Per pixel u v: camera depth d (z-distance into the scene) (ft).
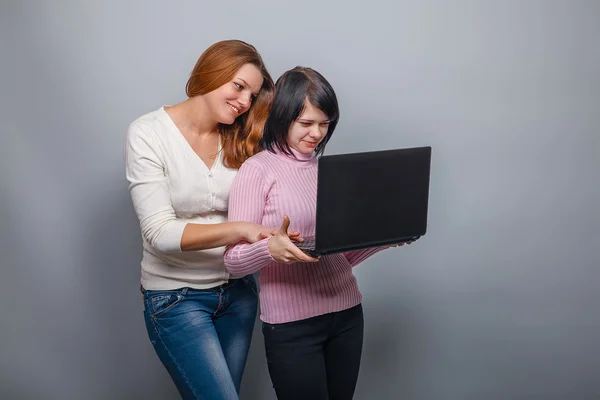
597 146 7.20
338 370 5.41
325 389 5.24
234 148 5.45
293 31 6.44
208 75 5.08
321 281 5.15
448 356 7.45
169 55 6.29
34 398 6.88
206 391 5.31
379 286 7.18
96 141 6.38
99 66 6.22
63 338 6.79
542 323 7.51
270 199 5.03
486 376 7.55
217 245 4.94
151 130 5.13
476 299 7.36
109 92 6.28
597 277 7.48
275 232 4.75
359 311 5.47
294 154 5.16
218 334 5.73
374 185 4.52
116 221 6.61
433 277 7.23
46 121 6.27
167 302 5.37
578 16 6.90
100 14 6.13
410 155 4.66
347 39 6.55
